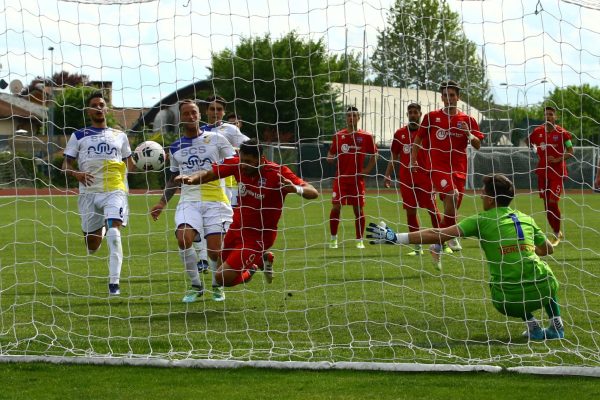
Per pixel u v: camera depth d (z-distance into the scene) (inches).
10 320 421.7
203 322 415.5
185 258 479.2
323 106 922.7
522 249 356.8
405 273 588.7
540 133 761.6
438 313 427.8
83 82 527.8
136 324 411.8
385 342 360.5
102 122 526.0
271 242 430.0
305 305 457.4
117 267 502.3
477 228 359.9
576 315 418.9
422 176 672.4
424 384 295.1
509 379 300.5
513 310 359.9
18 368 325.1
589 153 1476.4
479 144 594.9
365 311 425.7
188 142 489.7
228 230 434.3
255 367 320.8
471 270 602.2
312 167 1400.1
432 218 673.6
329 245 821.2
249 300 478.6
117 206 513.0
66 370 321.7
